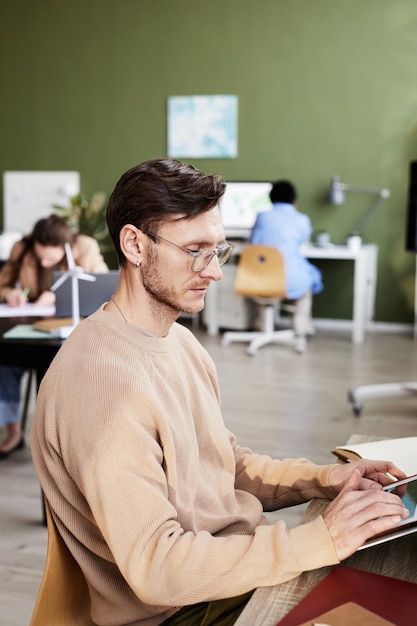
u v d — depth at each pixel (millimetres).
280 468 1351
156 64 6543
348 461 1332
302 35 6184
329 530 998
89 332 1125
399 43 5980
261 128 6387
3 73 6883
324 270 6367
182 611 1123
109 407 1049
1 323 2932
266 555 990
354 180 6227
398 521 992
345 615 854
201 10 6375
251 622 885
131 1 6508
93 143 6777
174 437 1128
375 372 4875
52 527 1110
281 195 5410
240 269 5520
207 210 1105
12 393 3357
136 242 1111
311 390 4449
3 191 7008
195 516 1174
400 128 6066
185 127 6551
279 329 6383
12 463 3332
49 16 6703
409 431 3727
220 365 5062
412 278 6176
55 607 1139
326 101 6207
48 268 3361
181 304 1128
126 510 999
